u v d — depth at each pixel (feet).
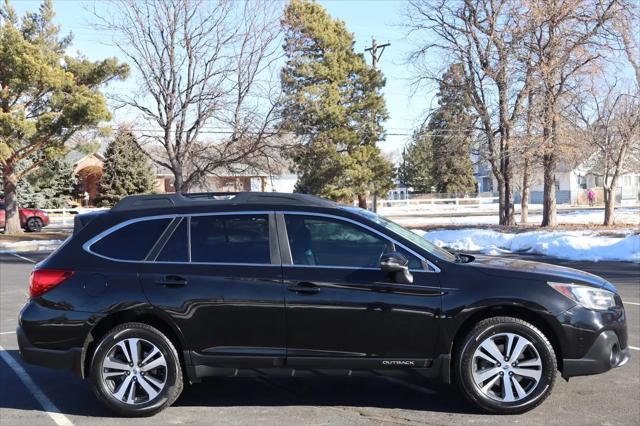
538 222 100.99
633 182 203.62
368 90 117.08
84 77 94.27
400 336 16.29
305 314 16.39
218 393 18.88
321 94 108.99
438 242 70.74
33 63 85.51
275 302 16.43
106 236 17.43
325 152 109.19
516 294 16.15
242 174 93.71
